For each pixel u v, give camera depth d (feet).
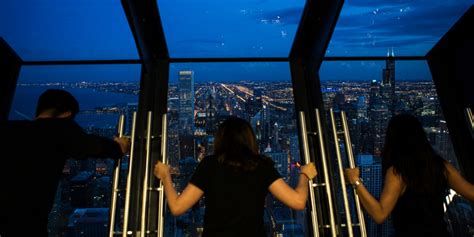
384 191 6.91
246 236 6.16
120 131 8.85
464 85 11.86
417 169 6.74
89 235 10.05
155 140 11.12
